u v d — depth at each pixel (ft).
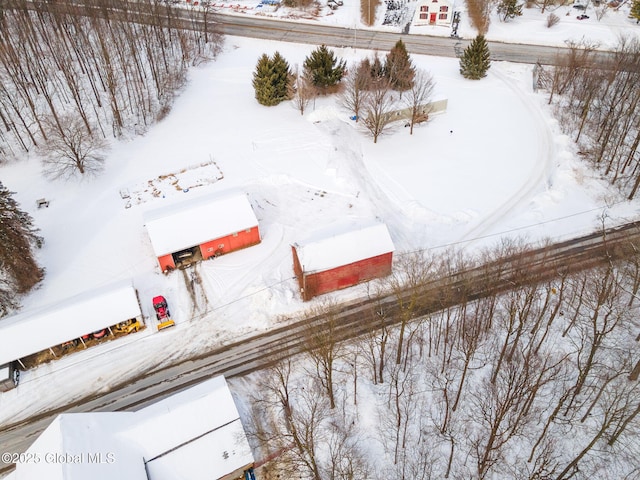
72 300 192.24
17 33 289.74
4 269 195.62
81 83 284.82
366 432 157.07
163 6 350.02
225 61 330.95
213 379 158.20
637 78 271.49
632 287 188.44
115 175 249.14
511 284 192.75
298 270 198.90
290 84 292.20
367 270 199.93
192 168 252.42
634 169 234.79
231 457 142.82
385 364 173.58
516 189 239.91
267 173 247.70
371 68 284.41
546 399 161.79
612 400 156.76
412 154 260.42
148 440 141.38
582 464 148.36
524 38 360.07
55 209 232.53
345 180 242.17
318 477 139.23
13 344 174.70
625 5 393.29
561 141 263.49
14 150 253.03
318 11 397.60
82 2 320.70
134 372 178.09
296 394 166.61
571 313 184.75
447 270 191.31
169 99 291.17
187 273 209.56
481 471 143.13
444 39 361.92
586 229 219.61
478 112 288.92
